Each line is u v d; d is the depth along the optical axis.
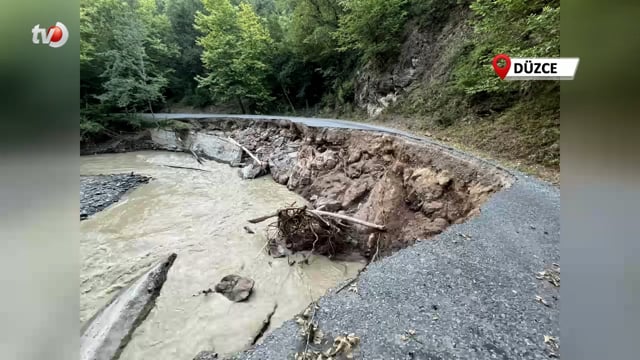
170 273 6.95
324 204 10.27
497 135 8.92
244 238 8.76
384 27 15.96
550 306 3.16
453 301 3.36
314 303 3.50
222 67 25.81
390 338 2.92
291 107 25.80
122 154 21.20
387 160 10.43
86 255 7.81
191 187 13.94
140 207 11.35
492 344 2.78
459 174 7.67
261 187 13.88
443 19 14.67
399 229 7.83
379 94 16.98
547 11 6.18
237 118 21.53
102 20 21.31
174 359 4.52
